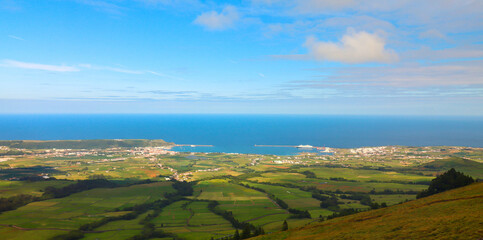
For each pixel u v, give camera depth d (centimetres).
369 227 5294
